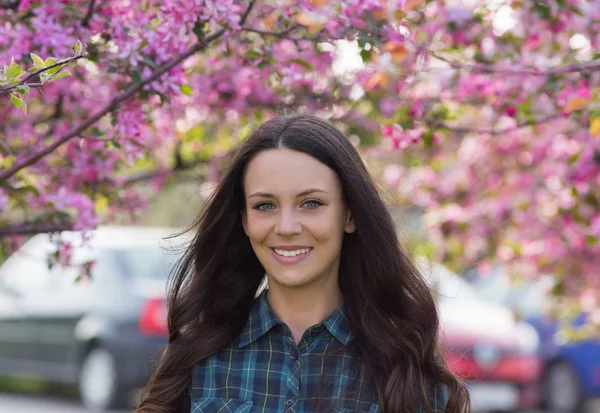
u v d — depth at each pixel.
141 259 10.02
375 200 3.10
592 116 4.48
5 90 3.11
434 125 4.95
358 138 5.58
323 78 5.55
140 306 9.60
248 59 4.57
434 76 5.27
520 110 5.09
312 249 2.98
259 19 4.55
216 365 3.12
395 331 3.11
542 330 11.15
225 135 6.08
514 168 7.06
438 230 7.50
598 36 5.25
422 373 3.09
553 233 6.95
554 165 6.71
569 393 10.96
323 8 4.14
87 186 5.09
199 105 5.41
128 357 9.54
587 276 7.06
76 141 4.88
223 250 3.28
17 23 4.19
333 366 3.06
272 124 3.04
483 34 5.08
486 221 7.36
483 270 7.60
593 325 7.32
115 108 4.25
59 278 10.61
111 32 4.18
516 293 11.35
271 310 3.12
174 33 4.01
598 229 6.15
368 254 3.15
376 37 4.27
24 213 4.84
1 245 4.83
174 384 3.12
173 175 6.70
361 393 3.03
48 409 10.78
